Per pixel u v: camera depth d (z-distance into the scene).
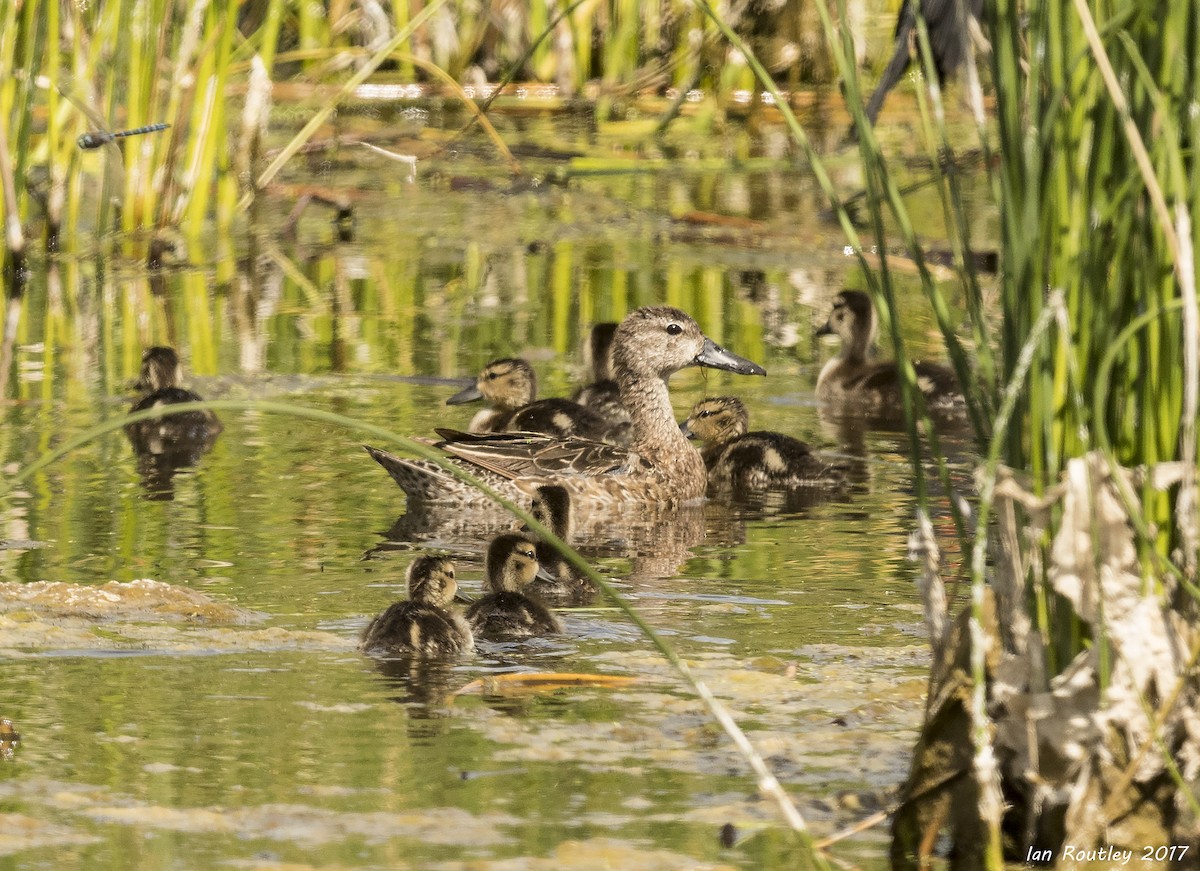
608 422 19.27
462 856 7.46
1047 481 7.46
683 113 38.59
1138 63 6.65
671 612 11.98
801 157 36.12
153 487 15.99
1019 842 7.78
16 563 12.96
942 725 7.84
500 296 26.61
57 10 26.61
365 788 8.27
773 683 10.05
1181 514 7.23
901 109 39.94
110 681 9.92
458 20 38.84
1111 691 7.43
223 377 21.02
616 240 31.09
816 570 13.41
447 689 9.89
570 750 8.86
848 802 8.20
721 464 18.22
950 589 11.70
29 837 7.61
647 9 38.94
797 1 38.19
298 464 17.27
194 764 8.55
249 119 30.70
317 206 34.22
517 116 38.97
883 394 20.92
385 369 21.80
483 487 7.30
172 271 27.94
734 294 26.83
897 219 7.68
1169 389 7.32
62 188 28.28
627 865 7.41
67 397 19.61
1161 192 7.06
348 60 36.59
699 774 8.52
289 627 11.28
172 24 28.73
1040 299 7.36
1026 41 7.79
